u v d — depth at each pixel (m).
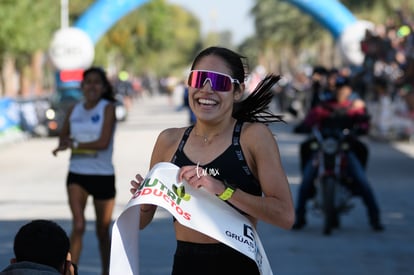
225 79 5.80
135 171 25.19
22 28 42.66
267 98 6.18
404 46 32.44
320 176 14.86
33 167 27.06
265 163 5.80
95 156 10.83
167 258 12.75
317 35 92.56
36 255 5.48
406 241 14.38
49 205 18.44
